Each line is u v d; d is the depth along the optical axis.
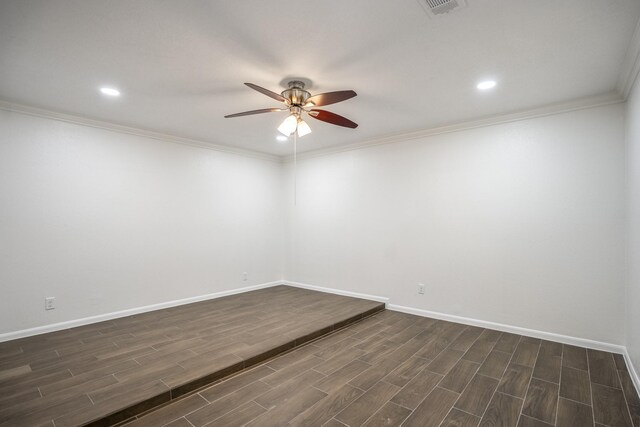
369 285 4.57
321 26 1.87
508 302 3.42
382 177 4.43
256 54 2.19
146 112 3.36
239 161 5.09
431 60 2.28
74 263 3.45
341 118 2.76
